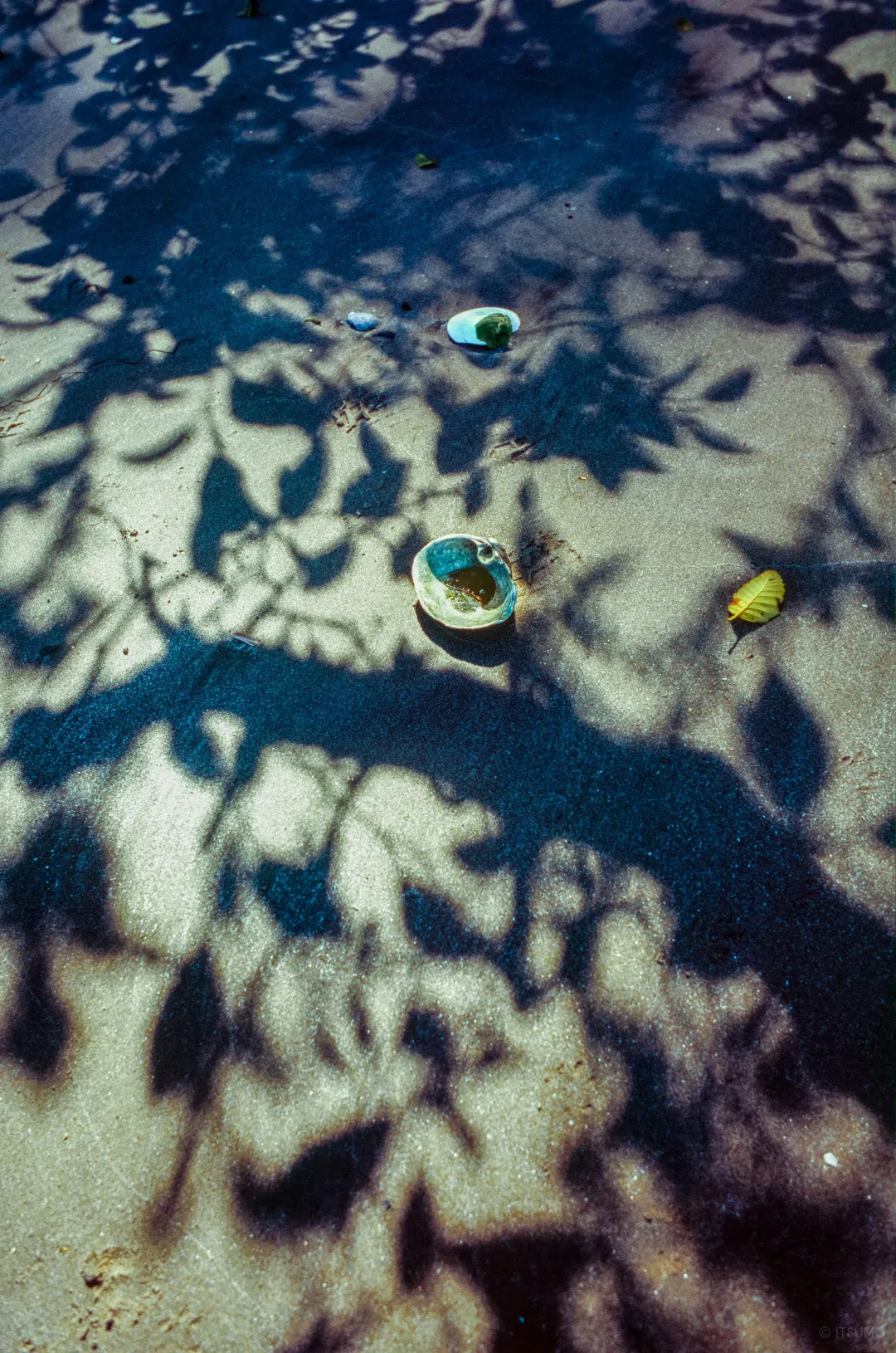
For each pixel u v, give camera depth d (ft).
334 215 14.48
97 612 9.84
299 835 7.97
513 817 7.91
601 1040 6.81
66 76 19.03
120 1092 6.86
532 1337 5.78
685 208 13.69
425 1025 6.95
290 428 11.39
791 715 8.34
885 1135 6.30
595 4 18.45
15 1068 7.04
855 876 7.41
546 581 9.50
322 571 9.89
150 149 16.52
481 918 7.41
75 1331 5.98
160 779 8.45
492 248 13.47
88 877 7.93
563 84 16.49
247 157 15.93
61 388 12.38
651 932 7.25
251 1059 6.91
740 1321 5.77
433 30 18.49
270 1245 6.18
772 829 7.69
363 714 8.70
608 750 8.27
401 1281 6.00
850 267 12.47
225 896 7.70
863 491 9.91
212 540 10.34
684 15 17.79
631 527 9.89
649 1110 6.51
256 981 7.25
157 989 7.30
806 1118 6.40
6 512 10.92
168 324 13.11
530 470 10.55
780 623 8.94
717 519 9.85
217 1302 6.01
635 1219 6.12
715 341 11.71
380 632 9.32
